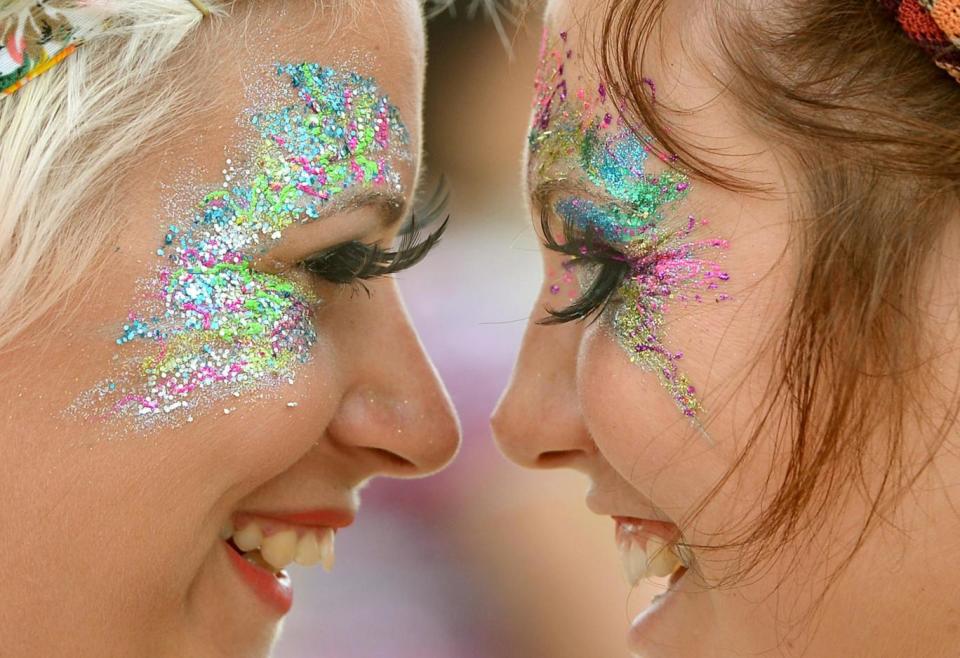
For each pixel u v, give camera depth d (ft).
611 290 11.82
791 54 10.17
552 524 29.50
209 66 10.98
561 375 13.44
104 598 11.09
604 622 27.37
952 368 9.85
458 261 37.19
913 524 10.13
